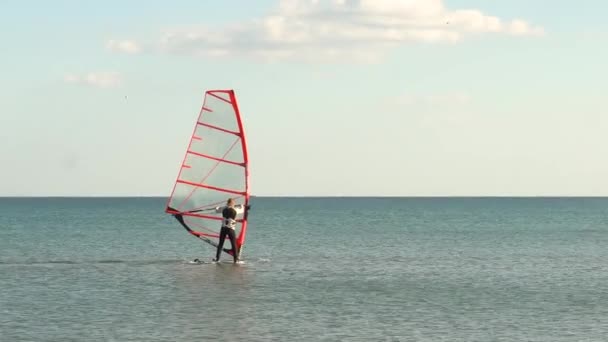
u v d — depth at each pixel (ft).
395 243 197.26
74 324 72.23
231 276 112.98
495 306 84.74
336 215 473.26
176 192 128.47
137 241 202.08
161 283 103.55
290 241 203.51
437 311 80.89
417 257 152.87
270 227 295.89
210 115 127.44
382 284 105.19
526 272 123.34
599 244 196.13
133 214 474.08
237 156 127.34
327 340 65.36
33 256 151.43
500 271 124.98
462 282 108.27
